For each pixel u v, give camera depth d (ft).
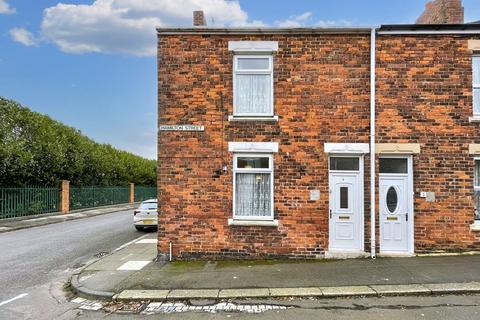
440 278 26.32
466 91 33.96
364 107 34.12
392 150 33.68
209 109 34.60
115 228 63.10
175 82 34.76
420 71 34.12
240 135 34.42
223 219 34.14
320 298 23.91
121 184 129.18
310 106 34.27
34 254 40.60
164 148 34.63
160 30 34.73
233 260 33.53
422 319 20.24
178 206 34.37
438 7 38.96
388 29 34.09
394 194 34.09
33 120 80.94
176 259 34.12
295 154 34.14
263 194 34.81
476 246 33.35
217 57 34.78
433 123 33.88
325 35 34.50
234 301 23.82
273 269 29.96
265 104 35.01
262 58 35.14
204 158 34.45
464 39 34.17
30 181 79.30
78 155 93.30
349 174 34.17
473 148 33.58
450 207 33.53
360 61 34.32
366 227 33.60
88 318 21.74
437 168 33.68
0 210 69.36
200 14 40.04
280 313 21.66
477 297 23.47
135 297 24.39
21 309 23.41
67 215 82.99
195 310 22.57
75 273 31.68
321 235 33.71
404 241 33.78
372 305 22.50
